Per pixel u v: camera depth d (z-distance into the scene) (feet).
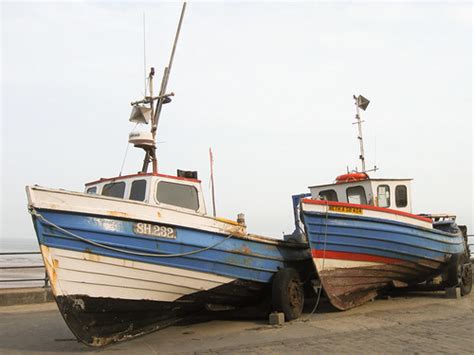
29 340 25.67
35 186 20.21
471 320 28.40
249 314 31.24
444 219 43.91
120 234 21.95
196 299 26.30
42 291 39.22
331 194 39.22
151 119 29.19
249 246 27.73
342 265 31.17
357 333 24.94
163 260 23.49
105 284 21.95
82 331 21.98
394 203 37.99
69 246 20.79
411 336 23.86
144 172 26.50
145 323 24.91
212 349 22.31
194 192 27.27
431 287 39.65
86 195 21.33
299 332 25.54
